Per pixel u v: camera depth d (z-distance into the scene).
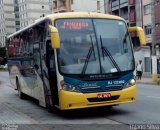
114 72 11.82
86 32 11.98
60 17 11.96
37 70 14.33
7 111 13.59
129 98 12.05
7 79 42.44
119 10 61.81
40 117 12.80
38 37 13.92
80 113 13.14
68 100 11.44
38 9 135.25
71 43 11.77
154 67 32.47
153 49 32.56
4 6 144.12
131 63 12.20
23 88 18.00
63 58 11.62
